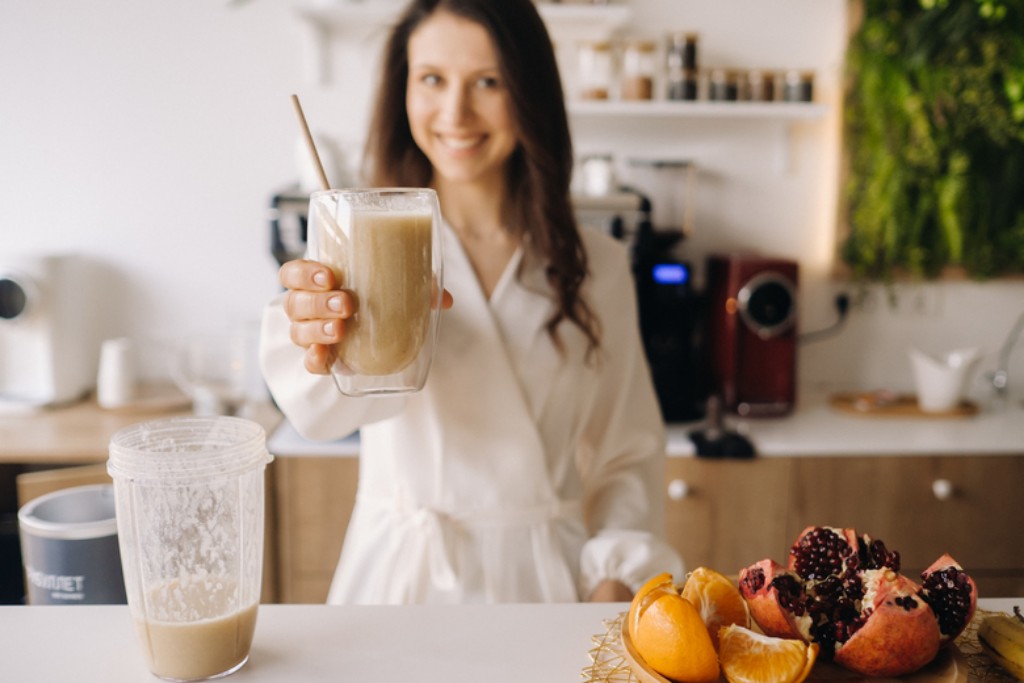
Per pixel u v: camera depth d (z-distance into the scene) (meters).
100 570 1.08
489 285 1.25
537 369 1.22
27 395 2.19
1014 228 2.45
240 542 0.76
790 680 0.67
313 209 0.76
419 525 1.18
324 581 1.98
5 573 2.08
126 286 2.43
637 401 1.34
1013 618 0.79
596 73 2.24
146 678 0.75
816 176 2.48
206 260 2.43
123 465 0.72
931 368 2.29
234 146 2.38
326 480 1.94
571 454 1.27
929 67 2.35
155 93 2.35
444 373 1.19
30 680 0.75
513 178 1.27
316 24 2.28
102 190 2.38
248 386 2.27
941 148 2.39
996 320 2.56
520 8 1.14
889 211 2.40
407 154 1.29
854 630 0.72
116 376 2.18
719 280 2.28
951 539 2.05
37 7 2.30
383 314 0.74
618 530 1.22
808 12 2.40
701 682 0.69
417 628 0.85
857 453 2.01
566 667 0.78
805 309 2.54
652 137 2.45
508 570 1.19
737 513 2.02
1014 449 2.02
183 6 2.32
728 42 2.41
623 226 2.12
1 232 2.39
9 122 2.34
